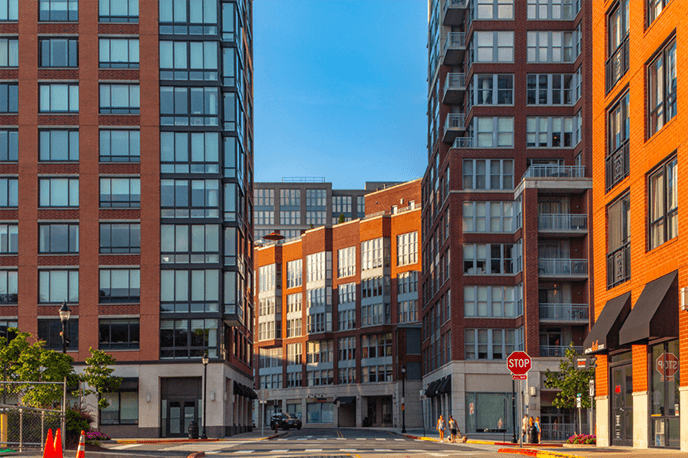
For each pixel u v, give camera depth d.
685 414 23.31
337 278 105.25
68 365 38.97
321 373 105.81
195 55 60.56
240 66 65.94
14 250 58.56
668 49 25.56
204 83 60.25
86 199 59.00
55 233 58.88
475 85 63.56
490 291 62.25
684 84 23.67
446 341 66.38
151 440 49.69
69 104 59.56
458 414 60.50
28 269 58.28
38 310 57.84
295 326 110.25
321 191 194.75
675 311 24.00
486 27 63.84
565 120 63.12
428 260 80.62
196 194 59.69
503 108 63.16
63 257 58.56
